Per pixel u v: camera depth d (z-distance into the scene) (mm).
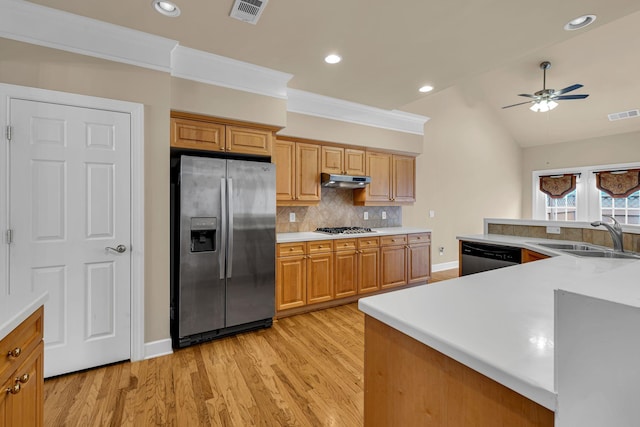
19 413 1040
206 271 2643
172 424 1675
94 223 2195
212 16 2078
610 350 475
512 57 2629
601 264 1778
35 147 2020
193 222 2570
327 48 2496
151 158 2391
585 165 6066
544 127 6141
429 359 858
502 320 911
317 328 3025
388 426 989
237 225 2787
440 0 1899
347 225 4492
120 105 2256
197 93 2625
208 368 2250
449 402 804
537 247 2609
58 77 2072
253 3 1939
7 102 1942
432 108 5266
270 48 2496
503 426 687
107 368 2221
